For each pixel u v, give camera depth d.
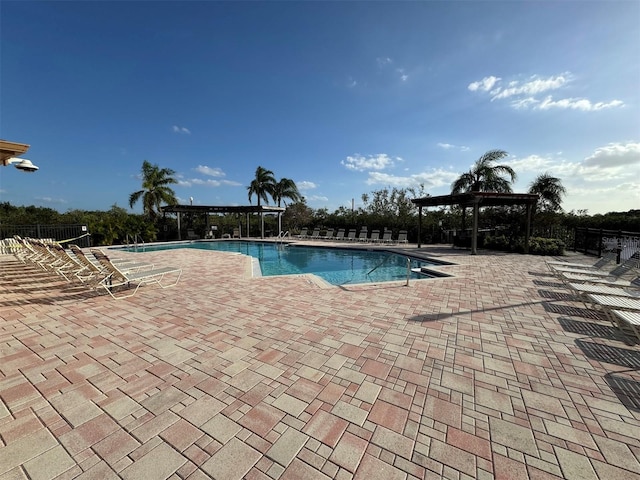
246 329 3.78
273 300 5.16
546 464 1.68
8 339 3.48
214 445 1.81
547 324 3.96
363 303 4.95
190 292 5.76
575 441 1.86
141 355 3.06
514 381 2.56
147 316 4.31
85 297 5.40
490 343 3.35
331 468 1.64
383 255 13.90
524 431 1.95
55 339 3.47
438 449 1.79
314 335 3.58
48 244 7.24
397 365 2.84
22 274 7.54
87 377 2.63
